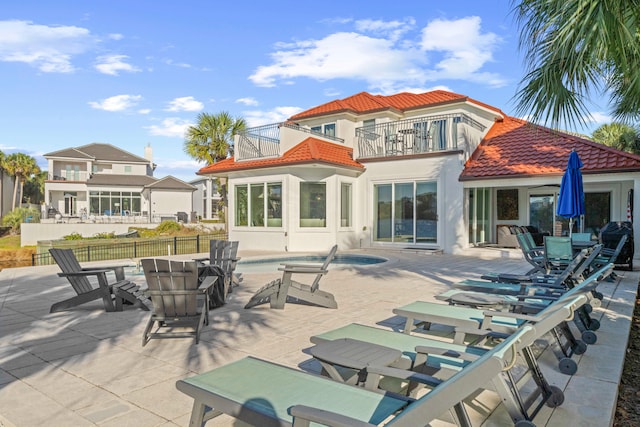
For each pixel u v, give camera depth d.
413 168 17.22
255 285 9.31
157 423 3.08
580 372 4.02
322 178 17.48
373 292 8.34
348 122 20.95
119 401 3.46
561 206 10.23
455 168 16.14
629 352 5.00
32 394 3.61
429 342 3.63
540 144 17.03
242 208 19.23
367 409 2.28
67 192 44.78
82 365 4.33
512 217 19.33
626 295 7.86
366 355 3.08
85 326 5.92
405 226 17.61
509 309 5.07
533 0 5.39
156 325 5.95
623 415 3.39
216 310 6.85
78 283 7.09
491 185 15.60
